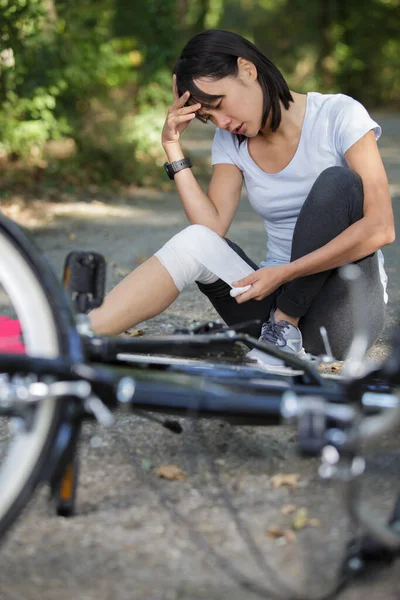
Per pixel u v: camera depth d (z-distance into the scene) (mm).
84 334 2385
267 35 34594
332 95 3502
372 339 3547
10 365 2096
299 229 3258
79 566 2270
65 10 11875
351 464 1997
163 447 3035
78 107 12492
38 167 11172
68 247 7457
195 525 2473
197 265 3223
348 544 2166
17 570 2248
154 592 2152
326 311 3383
